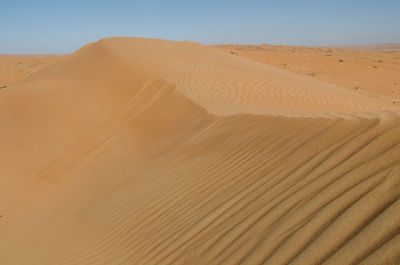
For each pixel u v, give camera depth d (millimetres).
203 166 5016
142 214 4523
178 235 3428
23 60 81000
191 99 10508
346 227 2168
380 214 2105
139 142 9305
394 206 2094
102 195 6430
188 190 4445
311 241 2236
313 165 3258
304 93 12977
